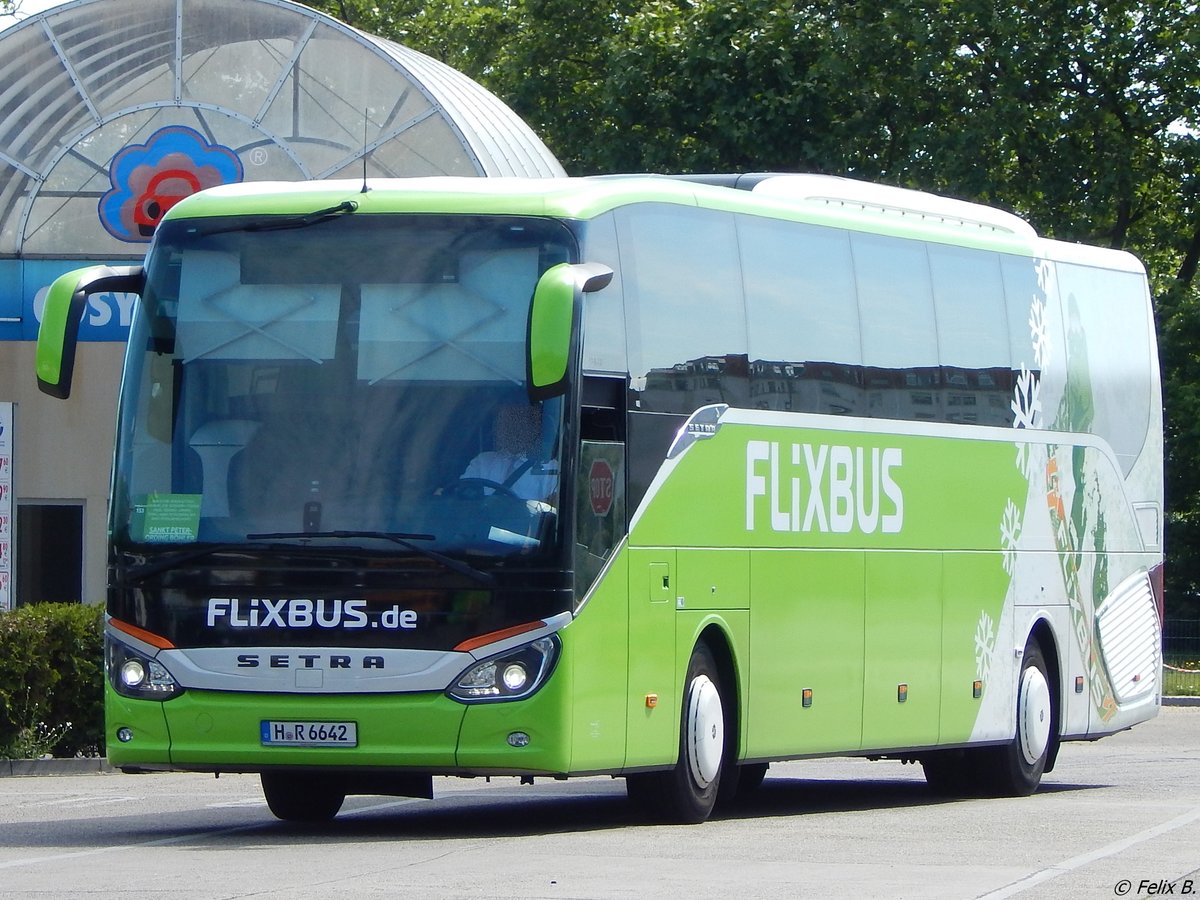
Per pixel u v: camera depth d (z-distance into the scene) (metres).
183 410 26.06
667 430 27.67
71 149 57.62
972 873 22.47
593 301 26.33
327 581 25.30
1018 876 22.22
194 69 57.66
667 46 87.38
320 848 24.78
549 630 25.19
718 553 28.66
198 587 25.62
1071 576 38.12
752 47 85.81
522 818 29.91
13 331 57.56
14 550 56.56
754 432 29.64
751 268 30.03
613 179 27.72
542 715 25.11
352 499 25.42
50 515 57.44
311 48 57.38
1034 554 36.81
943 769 36.66
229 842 25.88
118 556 25.95
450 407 25.56
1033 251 37.53
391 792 27.89
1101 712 39.16
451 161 57.19
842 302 32.03
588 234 26.22
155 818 30.47
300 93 57.56
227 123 57.56
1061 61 87.88
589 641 25.73
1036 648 37.03
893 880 21.66
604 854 24.03
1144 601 40.75
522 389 25.52
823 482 31.17
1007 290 36.50
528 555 25.17
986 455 35.41
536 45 93.94
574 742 25.42
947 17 86.00
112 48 57.44
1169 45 89.75
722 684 29.23
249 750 25.38
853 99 86.25
